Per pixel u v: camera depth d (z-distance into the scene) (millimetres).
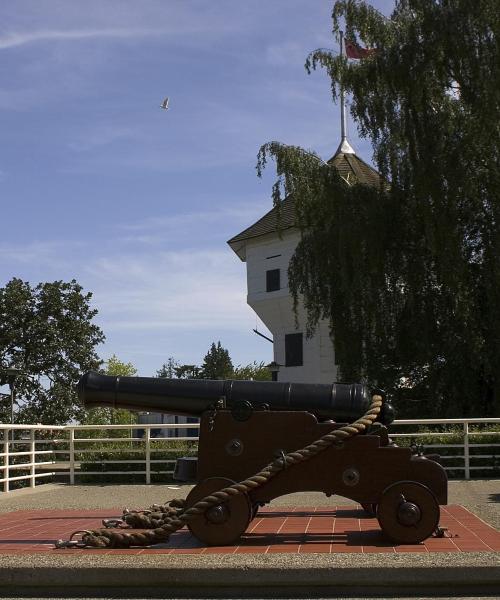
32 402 29656
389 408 8359
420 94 23812
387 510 7676
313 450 7730
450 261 23828
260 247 39625
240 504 7719
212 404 8164
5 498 13438
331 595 6355
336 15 25812
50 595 6551
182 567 6492
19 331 30016
